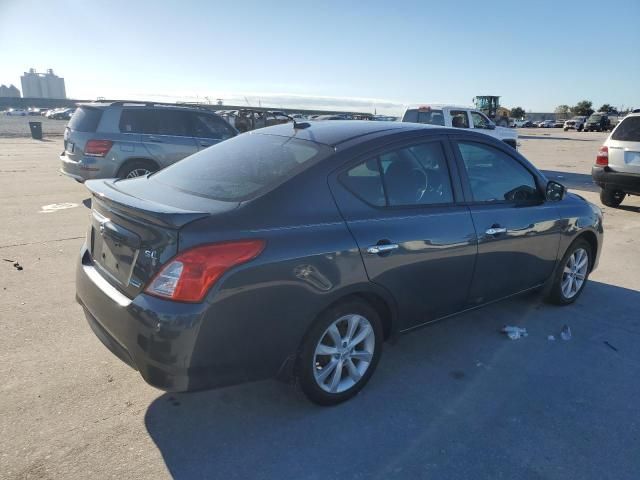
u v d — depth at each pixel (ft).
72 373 10.78
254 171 9.98
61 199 29.55
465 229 11.55
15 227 22.47
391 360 12.10
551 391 11.00
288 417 9.71
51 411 9.50
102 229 9.56
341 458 8.68
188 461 8.43
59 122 147.13
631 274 19.22
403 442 9.16
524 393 10.89
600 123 183.11
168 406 9.87
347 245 9.40
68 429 9.04
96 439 8.83
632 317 15.17
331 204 9.55
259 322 8.59
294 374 9.63
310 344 9.41
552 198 14.33
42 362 11.16
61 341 12.11
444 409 10.19
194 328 7.99
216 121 32.68
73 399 9.89
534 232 13.48
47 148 68.74
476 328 14.05
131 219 8.74
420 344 12.98
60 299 14.55
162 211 8.21
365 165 10.23
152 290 8.20
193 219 8.16
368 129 11.24
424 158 11.36
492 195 12.75
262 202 8.89
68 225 23.13
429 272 10.97
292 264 8.71
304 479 8.16
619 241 24.03
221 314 8.18
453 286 11.68
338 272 9.29
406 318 11.02
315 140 10.59
